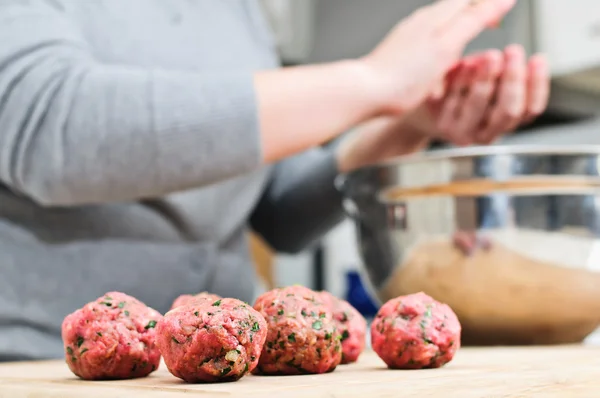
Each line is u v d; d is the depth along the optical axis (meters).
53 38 0.96
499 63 1.22
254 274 1.49
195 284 1.26
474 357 0.85
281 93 0.96
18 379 0.69
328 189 1.56
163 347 0.63
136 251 1.18
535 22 1.79
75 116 0.91
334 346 0.70
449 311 0.77
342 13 1.95
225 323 0.62
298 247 1.71
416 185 1.06
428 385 0.54
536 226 1.00
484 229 1.01
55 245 1.12
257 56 1.42
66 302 1.12
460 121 1.30
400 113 1.09
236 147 0.94
